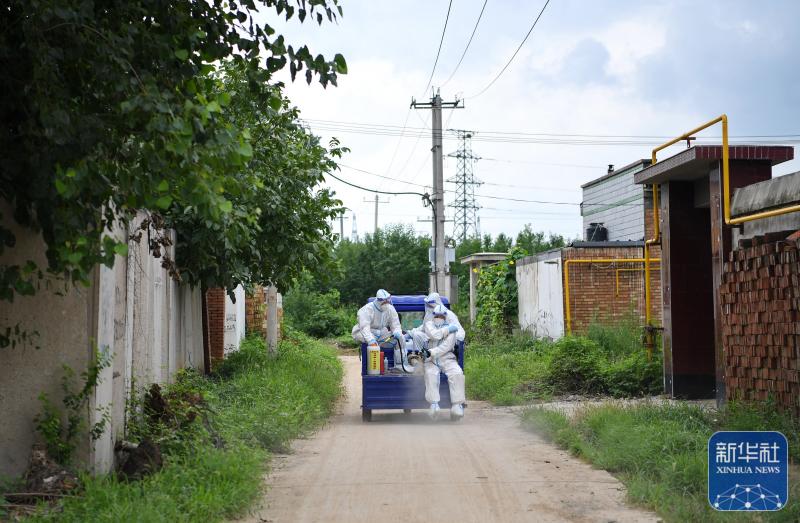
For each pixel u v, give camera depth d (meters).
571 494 8.00
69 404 7.69
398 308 16.50
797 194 11.29
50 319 7.73
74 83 6.57
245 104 11.71
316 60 6.81
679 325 16.25
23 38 6.45
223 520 6.93
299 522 7.00
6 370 7.61
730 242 13.50
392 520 7.03
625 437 9.69
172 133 6.02
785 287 10.80
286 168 15.48
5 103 6.63
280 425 11.34
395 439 12.04
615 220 30.66
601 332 20.81
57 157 6.19
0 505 6.60
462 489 8.27
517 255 30.17
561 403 16.27
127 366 9.72
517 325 29.31
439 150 29.25
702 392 16.17
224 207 6.20
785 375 10.82
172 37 6.57
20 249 7.56
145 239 11.25
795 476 8.18
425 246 51.50
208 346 17.58
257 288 28.95
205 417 10.22
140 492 7.10
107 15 6.51
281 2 6.70
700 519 6.74
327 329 45.00
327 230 17.00
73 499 6.77
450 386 14.37
